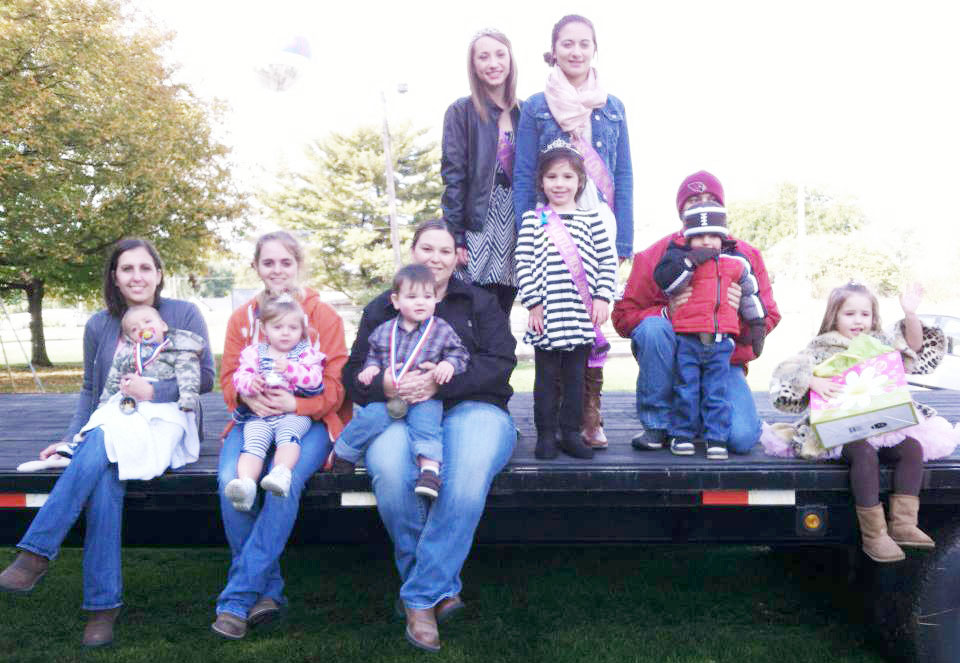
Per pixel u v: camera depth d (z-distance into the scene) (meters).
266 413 2.79
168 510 2.98
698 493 2.69
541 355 2.95
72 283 17.88
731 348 2.90
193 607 3.55
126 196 15.98
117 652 3.06
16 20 13.64
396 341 2.80
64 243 14.64
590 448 2.87
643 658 2.97
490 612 3.46
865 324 2.91
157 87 16.53
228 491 2.54
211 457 3.05
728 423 2.86
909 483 2.61
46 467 2.81
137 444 2.69
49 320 53.22
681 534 2.86
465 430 2.68
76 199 14.75
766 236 60.56
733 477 2.65
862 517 2.61
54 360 22.94
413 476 2.65
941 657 2.63
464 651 3.05
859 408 2.59
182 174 16.98
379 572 3.98
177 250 18.05
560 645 3.10
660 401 2.97
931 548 2.61
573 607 3.50
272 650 3.08
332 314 3.05
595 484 2.67
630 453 2.95
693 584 3.78
